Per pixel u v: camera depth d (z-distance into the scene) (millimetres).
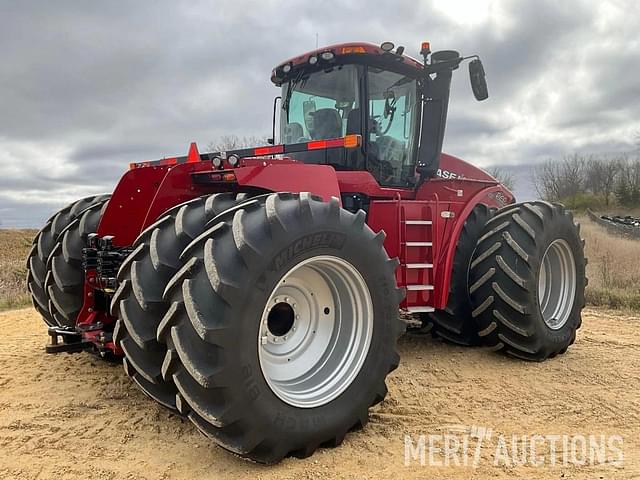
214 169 3258
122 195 3527
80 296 3891
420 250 4223
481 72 4629
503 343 4508
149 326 2635
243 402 2436
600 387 3865
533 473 2609
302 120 4664
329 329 3104
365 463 2674
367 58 4359
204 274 2457
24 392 3598
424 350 4840
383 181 4613
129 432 2988
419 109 4855
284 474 2539
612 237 18562
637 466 2689
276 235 2590
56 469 2561
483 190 4879
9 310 7277
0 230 22016
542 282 4883
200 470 2572
